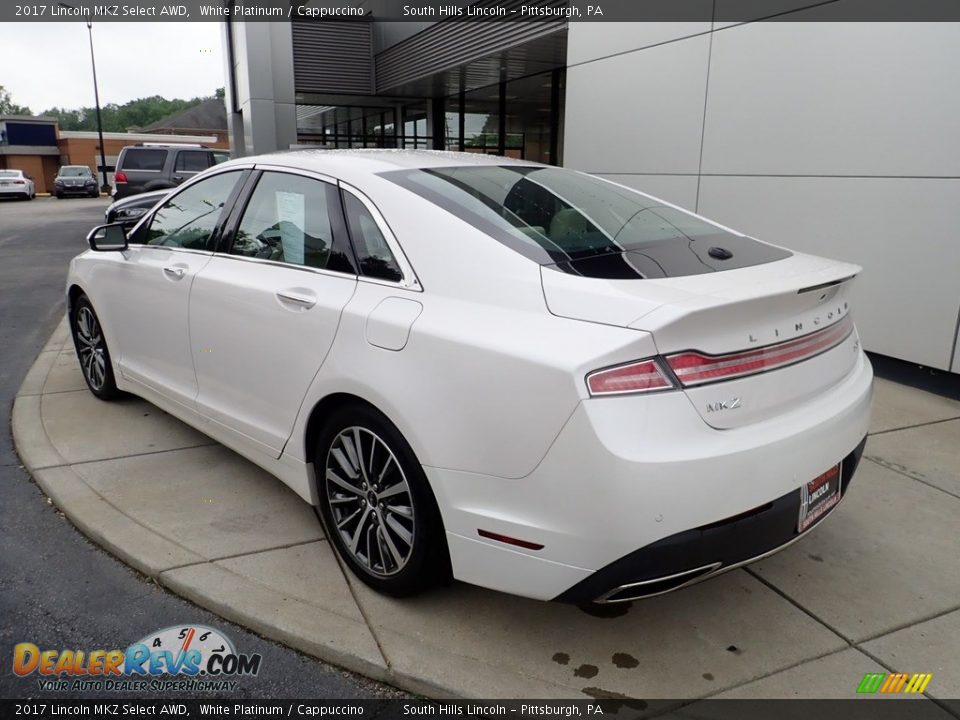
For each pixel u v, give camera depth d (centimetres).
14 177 3444
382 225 280
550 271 238
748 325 226
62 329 721
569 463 212
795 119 588
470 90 1639
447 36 1311
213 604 278
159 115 12556
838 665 251
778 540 234
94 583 297
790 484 230
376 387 256
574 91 845
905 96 507
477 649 256
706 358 216
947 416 473
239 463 401
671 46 702
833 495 257
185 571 296
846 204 558
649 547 210
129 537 322
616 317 216
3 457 416
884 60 518
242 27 1552
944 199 493
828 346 259
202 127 6812
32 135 5500
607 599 222
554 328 222
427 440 242
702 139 680
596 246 263
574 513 214
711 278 242
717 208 672
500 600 283
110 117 12488
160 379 407
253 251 342
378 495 271
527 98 1530
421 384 244
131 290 417
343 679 248
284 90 1544
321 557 309
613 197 325
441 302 251
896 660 253
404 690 244
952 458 410
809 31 569
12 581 297
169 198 415
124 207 1234
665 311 210
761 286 233
